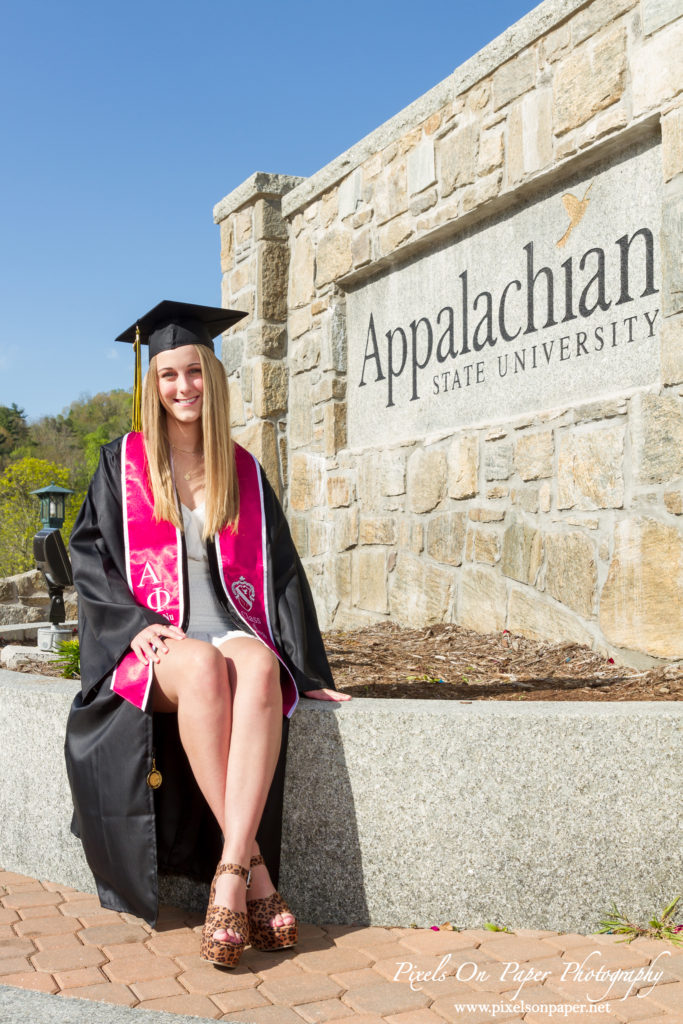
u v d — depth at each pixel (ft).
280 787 9.62
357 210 23.48
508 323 19.11
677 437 14.78
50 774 11.05
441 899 9.41
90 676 9.80
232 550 10.56
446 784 9.37
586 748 9.27
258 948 8.88
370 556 23.32
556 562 17.39
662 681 13.84
